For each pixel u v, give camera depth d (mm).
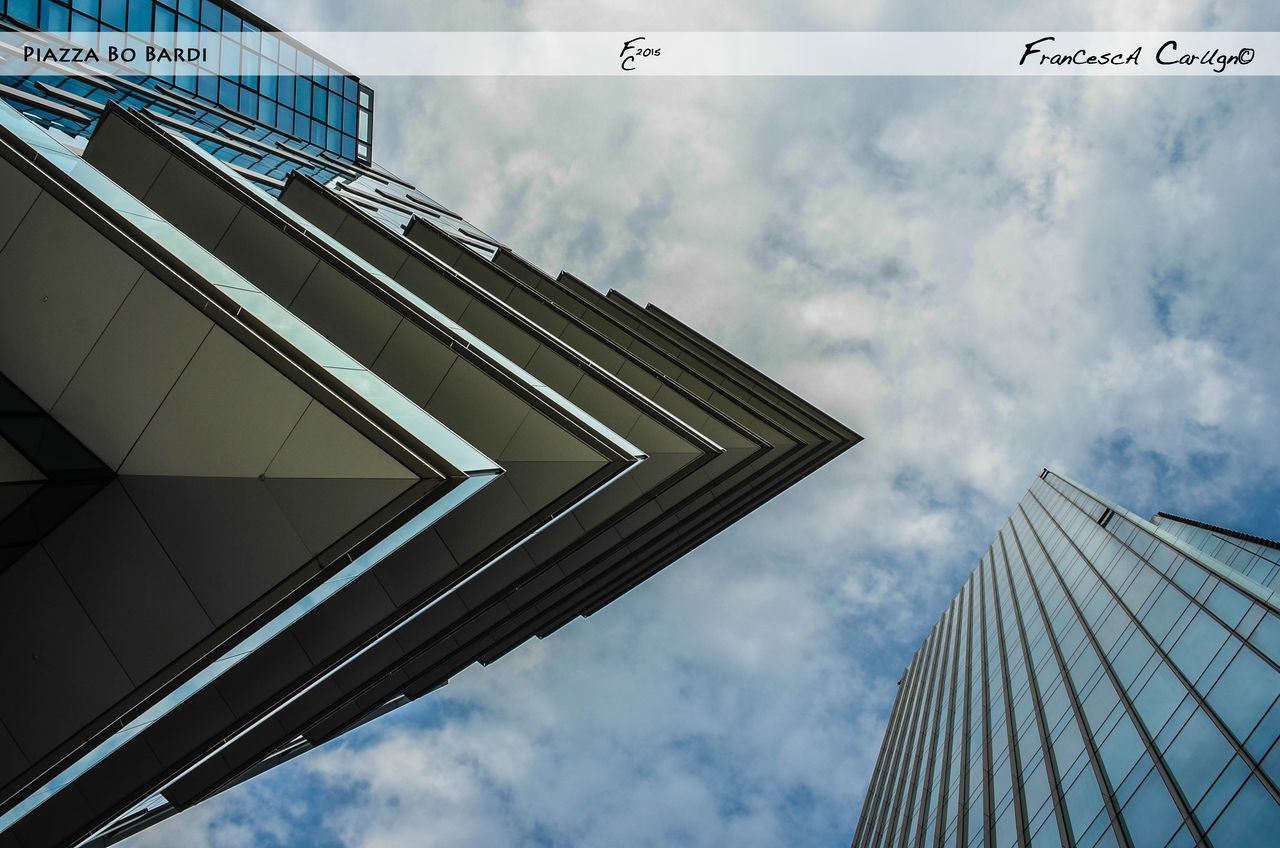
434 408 13445
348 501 8234
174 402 8742
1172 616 23562
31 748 9289
